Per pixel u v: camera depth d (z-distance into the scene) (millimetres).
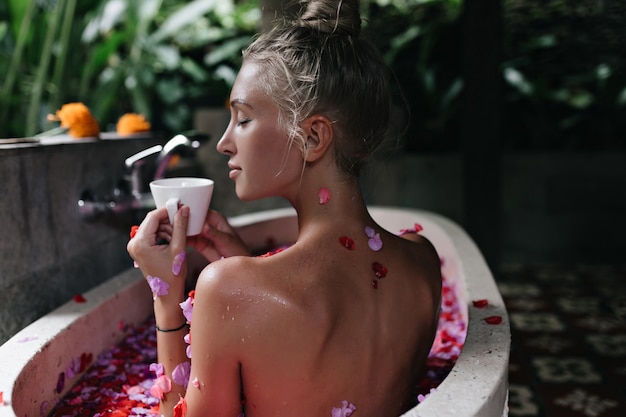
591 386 2119
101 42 3877
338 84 907
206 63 4172
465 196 3416
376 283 932
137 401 1219
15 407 936
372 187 1568
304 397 875
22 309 1422
